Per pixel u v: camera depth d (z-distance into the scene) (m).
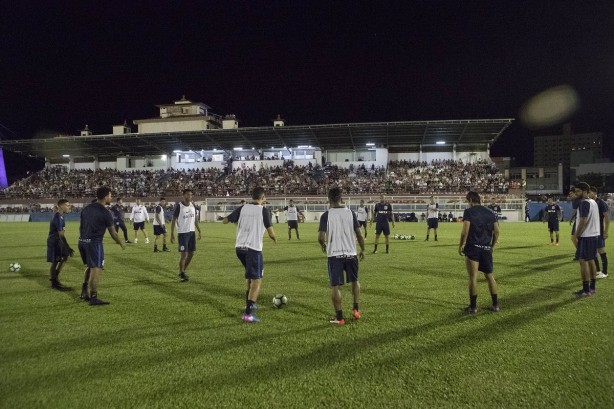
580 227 8.16
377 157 53.31
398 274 10.74
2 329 6.21
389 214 15.38
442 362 4.88
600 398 4.04
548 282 9.66
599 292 8.55
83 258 7.96
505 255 14.55
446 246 17.70
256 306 7.14
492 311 7.10
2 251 16.56
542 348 5.31
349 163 54.03
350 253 6.53
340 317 6.42
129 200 49.69
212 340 5.69
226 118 59.47
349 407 3.88
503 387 4.25
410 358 5.00
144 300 8.07
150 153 58.06
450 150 53.50
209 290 9.02
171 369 4.73
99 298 8.25
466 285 9.32
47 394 4.16
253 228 6.95
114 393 4.17
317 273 11.02
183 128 58.84
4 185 60.22
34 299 8.22
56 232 9.25
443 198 42.44
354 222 6.64
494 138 50.53
